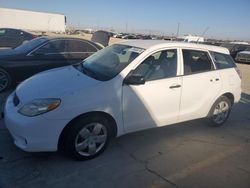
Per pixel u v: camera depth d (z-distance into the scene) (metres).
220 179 3.62
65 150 3.68
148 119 4.22
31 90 3.73
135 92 3.96
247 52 22.00
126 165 3.77
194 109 4.82
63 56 7.45
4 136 4.29
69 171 3.51
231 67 5.41
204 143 4.70
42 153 3.85
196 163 3.99
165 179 3.52
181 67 4.55
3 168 3.46
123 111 3.91
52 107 3.38
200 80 4.76
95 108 3.62
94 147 3.80
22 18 37.66
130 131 4.11
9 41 16.02
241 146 4.69
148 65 4.18
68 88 3.61
